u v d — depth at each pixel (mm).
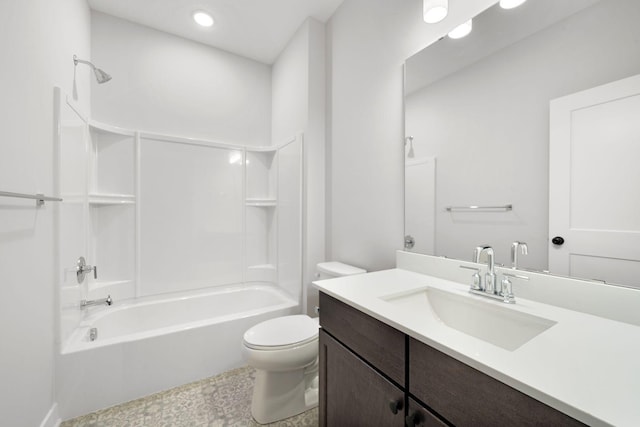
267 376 1418
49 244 1324
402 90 1524
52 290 1357
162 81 2322
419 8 1420
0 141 956
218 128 2568
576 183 893
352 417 971
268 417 1398
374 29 1710
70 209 1568
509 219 1072
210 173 2494
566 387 481
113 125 2119
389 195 1610
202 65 2502
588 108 865
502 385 541
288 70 2475
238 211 2621
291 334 1451
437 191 1342
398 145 1551
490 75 1128
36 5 1216
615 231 811
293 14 2131
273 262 2666
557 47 938
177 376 1701
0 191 887
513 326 871
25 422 1099
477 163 1176
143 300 2193
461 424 616
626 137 792
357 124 1858
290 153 2375
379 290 1099
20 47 1085
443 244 1318
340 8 2035
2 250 957
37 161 1211
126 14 2129
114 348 1530
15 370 1030
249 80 2734
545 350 617
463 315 1014
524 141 1024
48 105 1320
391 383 809
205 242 2461
